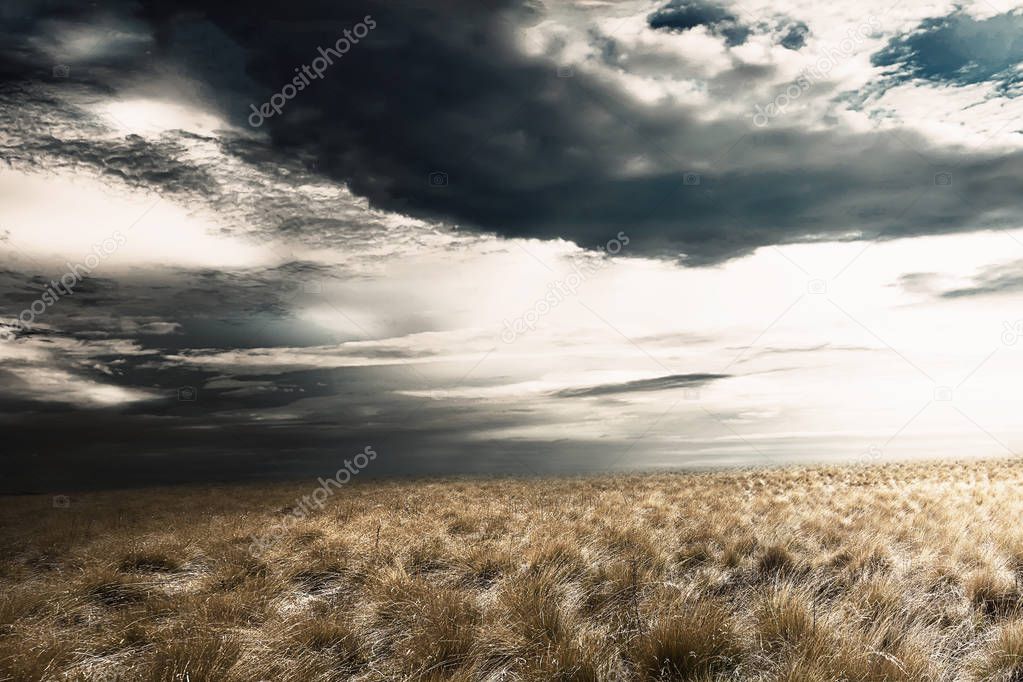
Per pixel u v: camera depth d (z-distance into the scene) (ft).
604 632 20.13
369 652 20.76
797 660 16.40
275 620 23.53
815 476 98.27
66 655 19.74
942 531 36.35
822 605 22.21
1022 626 18.74
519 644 19.40
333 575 33.22
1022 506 47.42
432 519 52.54
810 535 37.22
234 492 114.32
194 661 18.17
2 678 17.79
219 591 29.94
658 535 38.32
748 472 122.01
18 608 26.16
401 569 29.81
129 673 18.25
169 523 65.00
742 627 19.69
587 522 47.34
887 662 16.69
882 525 38.75
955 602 23.58
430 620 21.66
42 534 58.44
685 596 22.81
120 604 28.91
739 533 39.24
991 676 17.08
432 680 17.37
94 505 92.99
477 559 33.32
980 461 125.39
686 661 17.30
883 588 23.49
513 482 121.29
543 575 26.08
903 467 120.67
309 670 18.29
